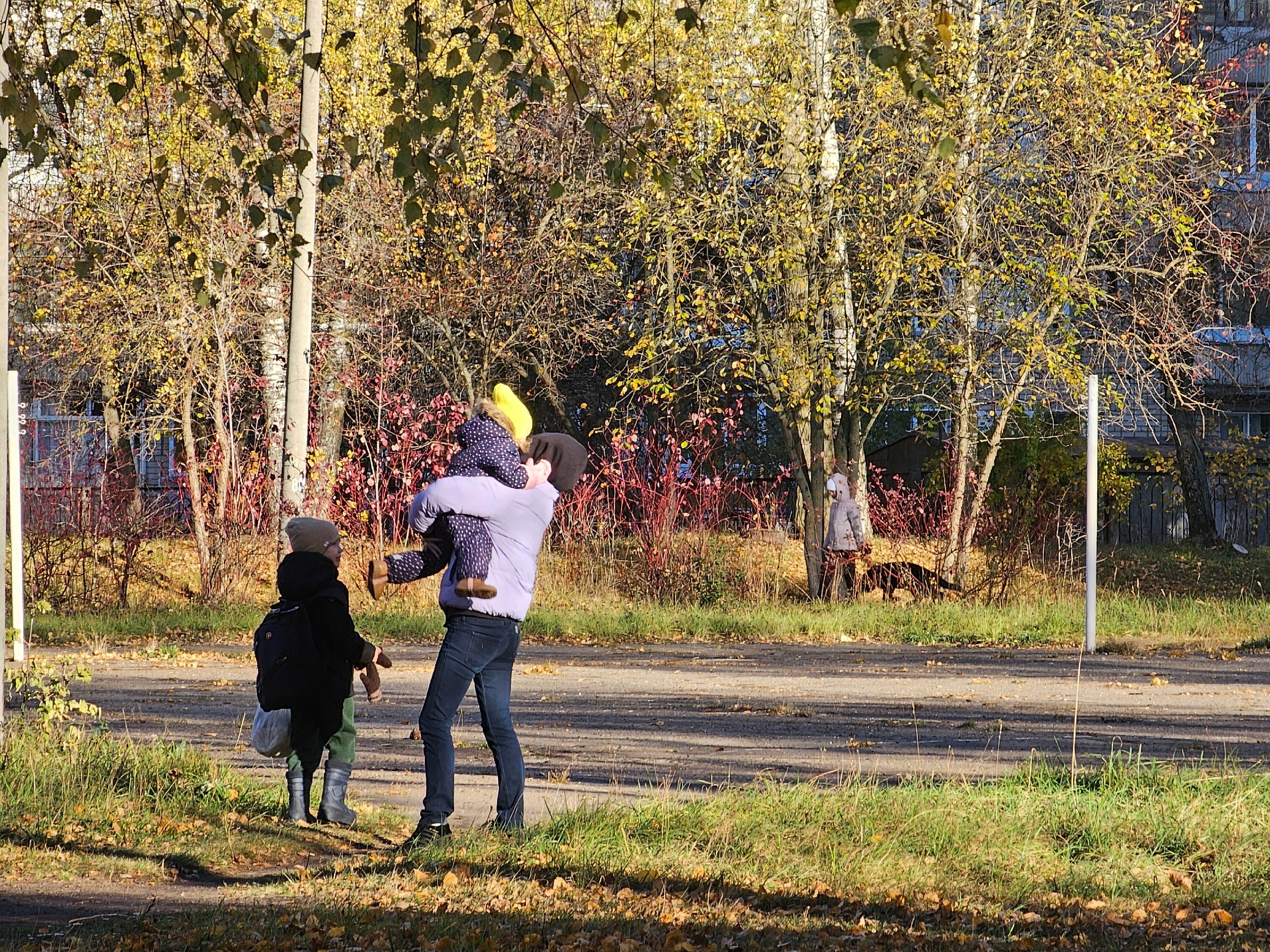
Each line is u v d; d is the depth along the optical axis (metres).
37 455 49.47
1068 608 39.66
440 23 42.88
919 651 33.53
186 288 42.38
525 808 14.62
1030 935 9.81
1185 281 44.19
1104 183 42.38
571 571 44.88
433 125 12.49
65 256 45.84
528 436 13.45
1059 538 46.50
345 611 13.98
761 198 43.66
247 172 13.46
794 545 50.88
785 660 31.56
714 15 41.81
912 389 46.97
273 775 17.02
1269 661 30.14
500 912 10.27
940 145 10.03
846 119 45.72
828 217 42.72
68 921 10.34
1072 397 44.31
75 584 44.78
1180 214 41.84
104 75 14.86
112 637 36.53
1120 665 29.61
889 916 10.53
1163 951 9.43
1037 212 43.44
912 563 44.38
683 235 43.28
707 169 43.50
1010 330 42.72
